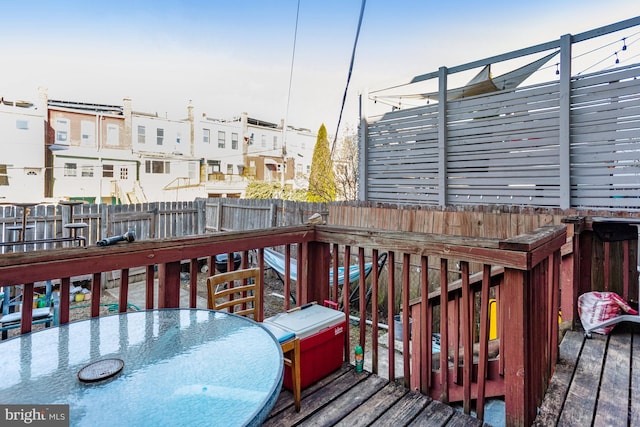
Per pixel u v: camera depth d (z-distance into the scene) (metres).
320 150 15.70
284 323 2.07
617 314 2.53
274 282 7.03
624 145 3.83
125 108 15.49
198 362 1.16
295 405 1.78
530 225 4.17
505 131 4.78
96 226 6.78
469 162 5.14
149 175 16.12
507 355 1.59
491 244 1.63
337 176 16.06
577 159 4.17
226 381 1.04
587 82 4.07
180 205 8.21
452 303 2.76
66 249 1.55
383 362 3.68
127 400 0.93
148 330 1.43
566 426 1.60
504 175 4.80
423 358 1.97
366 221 5.79
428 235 1.90
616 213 3.64
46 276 1.49
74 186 14.46
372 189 6.42
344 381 2.09
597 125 4.02
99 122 14.95
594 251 3.59
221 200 8.31
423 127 5.66
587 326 2.56
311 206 6.60
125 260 1.72
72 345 1.28
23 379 1.03
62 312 1.55
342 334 2.27
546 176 4.43
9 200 13.21
